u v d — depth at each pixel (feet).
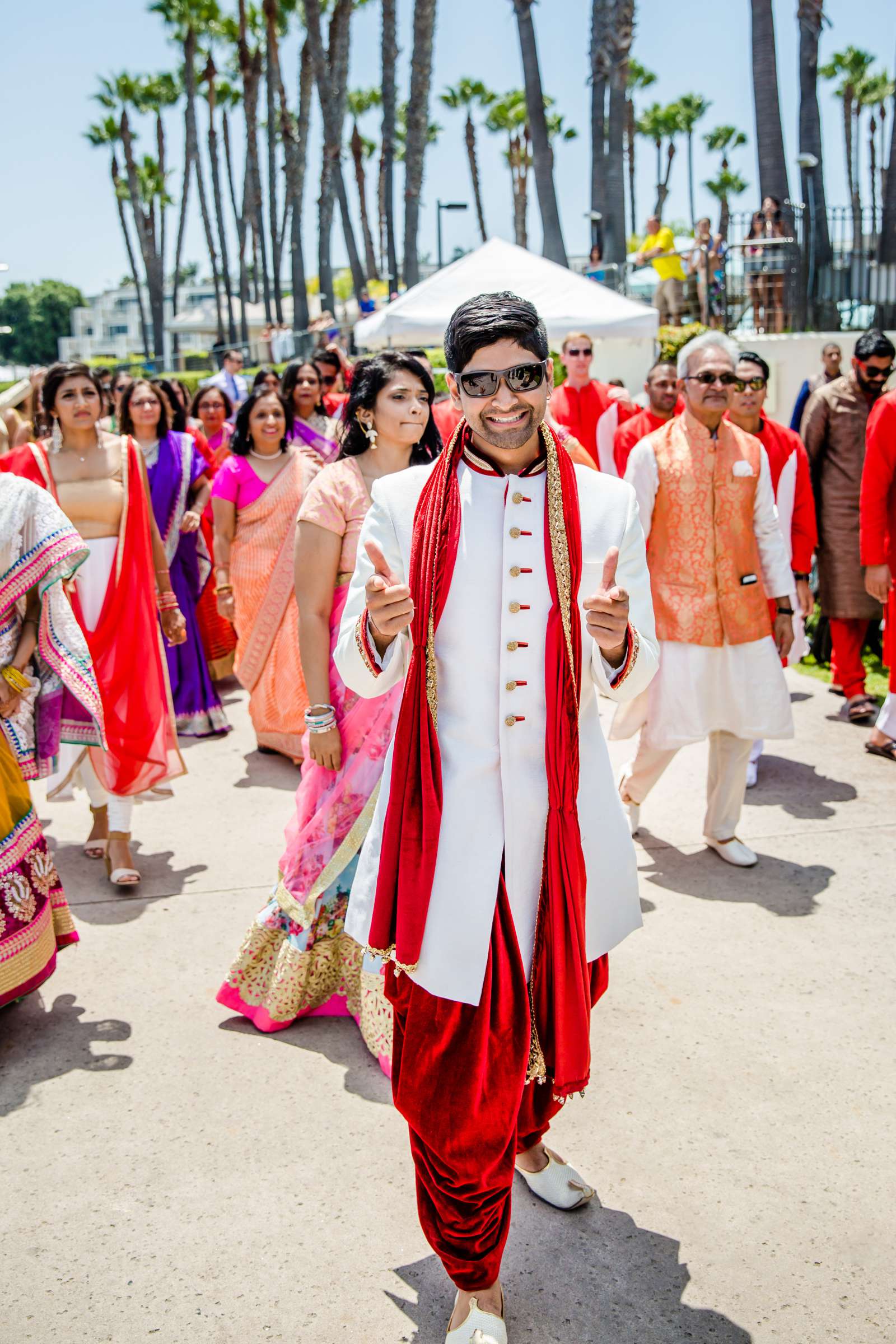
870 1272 7.84
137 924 13.51
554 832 6.98
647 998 11.46
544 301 34.60
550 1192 8.54
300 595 10.67
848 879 14.07
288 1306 7.68
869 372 20.24
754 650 13.88
